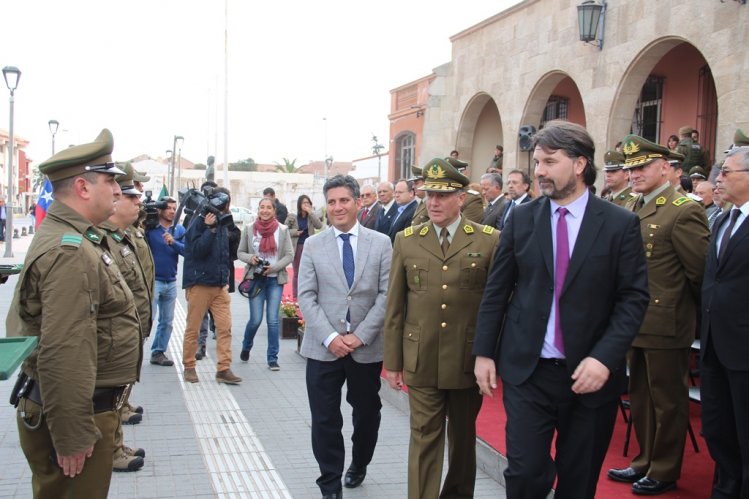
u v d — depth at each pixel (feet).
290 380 24.32
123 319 10.55
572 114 53.06
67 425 9.16
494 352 11.39
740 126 31.37
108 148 10.18
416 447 12.91
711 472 15.23
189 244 23.25
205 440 18.12
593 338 10.48
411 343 13.12
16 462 16.17
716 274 12.35
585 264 10.42
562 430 10.91
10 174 70.85
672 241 14.32
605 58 40.91
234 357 27.73
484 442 16.33
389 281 13.83
